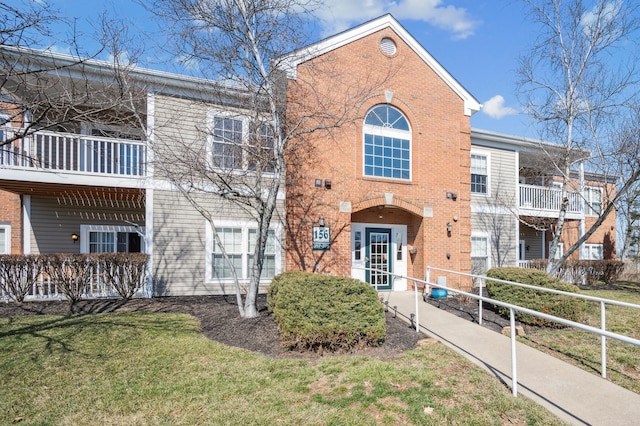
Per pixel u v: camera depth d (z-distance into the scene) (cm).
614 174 1199
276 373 502
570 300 793
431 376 493
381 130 1197
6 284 860
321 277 665
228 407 410
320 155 1099
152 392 443
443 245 1248
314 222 1086
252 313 754
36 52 758
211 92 952
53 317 735
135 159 1109
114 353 558
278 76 885
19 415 390
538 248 1845
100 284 933
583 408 427
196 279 1022
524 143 1541
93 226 1145
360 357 564
